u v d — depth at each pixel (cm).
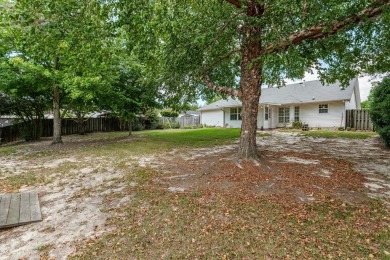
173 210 315
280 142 964
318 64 639
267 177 439
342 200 336
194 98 838
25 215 306
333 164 538
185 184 423
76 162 648
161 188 407
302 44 522
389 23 427
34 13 371
